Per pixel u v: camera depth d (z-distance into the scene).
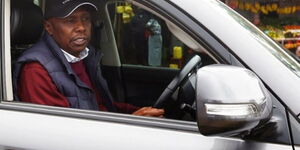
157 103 2.43
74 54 2.53
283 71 1.76
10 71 2.17
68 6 2.42
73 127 1.93
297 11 7.51
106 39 3.36
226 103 1.53
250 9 7.62
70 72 2.39
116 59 3.37
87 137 1.88
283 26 7.57
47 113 2.02
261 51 1.79
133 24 3.47
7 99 2.14
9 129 1.99
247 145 1.70
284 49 2.23
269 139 1.70
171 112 2.40
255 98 1.55
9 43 2.17
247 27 2.06
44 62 2.36
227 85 1.55
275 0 7.59
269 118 1.62
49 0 2.49
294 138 1.67
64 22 2.46
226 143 1.74
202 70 1.59
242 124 1.55
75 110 2.02
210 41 1.81
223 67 1.61
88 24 2.54
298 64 2.09
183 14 1.86
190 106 2.32
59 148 1.89
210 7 1.87
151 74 3.30
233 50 1.79
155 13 1.92
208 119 1.54
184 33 1.97
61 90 2.35
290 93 1.71
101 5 3.21
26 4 2.49
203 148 1.75
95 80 2.71
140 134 1.84
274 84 1.73
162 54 3.39
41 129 1.96
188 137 1.79
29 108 2.06
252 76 1.60
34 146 1.92
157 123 1.87
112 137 1.86
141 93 3.26
